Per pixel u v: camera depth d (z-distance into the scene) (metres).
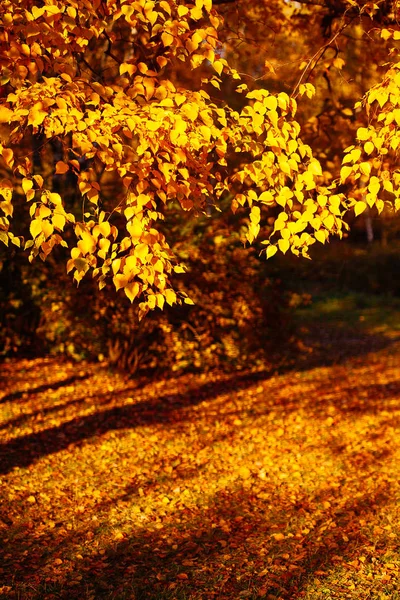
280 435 8.60
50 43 3.50
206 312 11.22
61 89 3.45
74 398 9.85
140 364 11.38
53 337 11.94
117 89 3.96
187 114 3.38
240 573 4.95
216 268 11.09
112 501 6.30
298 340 13.09
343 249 25.50
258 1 6.43
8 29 3.39
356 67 6.99
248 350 11.90
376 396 10.91
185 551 5.33
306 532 5.68
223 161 3.73
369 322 19.95
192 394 10.58
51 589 4.64
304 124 6.75
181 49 3.79
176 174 3.76
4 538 5.45
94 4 3.54
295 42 7.61
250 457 7.71
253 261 11.32
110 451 7.68
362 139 3.66
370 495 6.54
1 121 3.12
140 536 5.58
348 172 3.66
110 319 11.21
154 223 9.82
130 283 3.46
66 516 5.94
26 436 8.05
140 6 3.49
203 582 4.80
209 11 3.72
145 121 3.39
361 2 5.32
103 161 3.42
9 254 10.91
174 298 3.61
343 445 8.21
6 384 10.45
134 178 3.62
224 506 6.29
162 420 9.06
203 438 8.38
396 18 4.64
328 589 4.68
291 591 4.69
